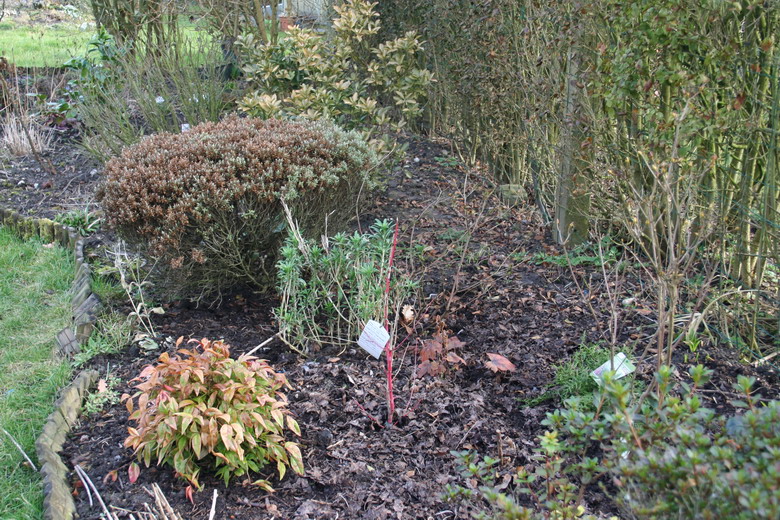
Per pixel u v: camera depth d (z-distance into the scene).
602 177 4.27
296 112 6.07
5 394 3.67
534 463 2.96
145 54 7.90
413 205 6.14
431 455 3.04
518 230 5.62
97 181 6.71
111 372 3.76
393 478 2.91
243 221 4.06
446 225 5.71
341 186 4.50
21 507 2.83
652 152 3.72
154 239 3.89
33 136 7.58
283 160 4.15
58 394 3.58
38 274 5.12
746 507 1.53
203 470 2.96
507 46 5.66
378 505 2.77
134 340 4.04
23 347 4.17
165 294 4.40
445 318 4.21
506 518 1.93
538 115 5.16
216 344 3.02
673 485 1.75
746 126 3.39
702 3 3.42
